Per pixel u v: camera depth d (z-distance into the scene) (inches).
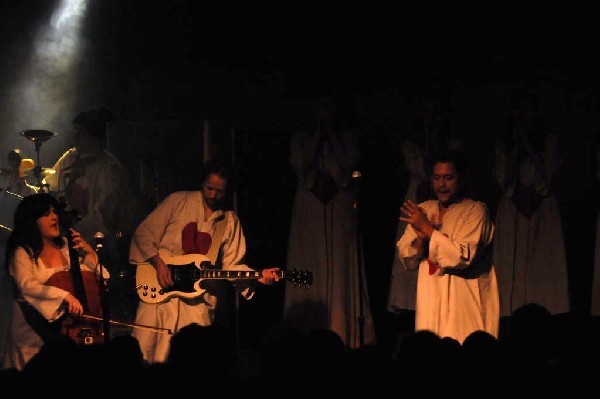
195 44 532.4
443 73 530.0
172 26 530.9
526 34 524.1
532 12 522.6
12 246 366.3
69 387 219.6
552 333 281.9
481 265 361.7
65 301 361.1
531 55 524.1
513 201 503.2
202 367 226.2
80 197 494.3
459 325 355.9
